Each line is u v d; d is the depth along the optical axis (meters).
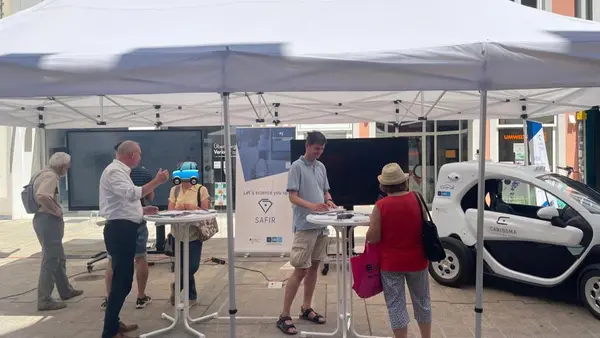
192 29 3.72
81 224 12.22
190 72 3.21
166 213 4.68
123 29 3.78
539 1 11.66
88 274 7.15
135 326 4.82
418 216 3.68
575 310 5.27
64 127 8.10
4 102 7.02
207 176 9.61
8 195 13.34
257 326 4.93
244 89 3.21
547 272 5.40
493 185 6.12
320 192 4.70
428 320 3.75
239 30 3.66
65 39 3.62
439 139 12.73
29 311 5.46
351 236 4.46
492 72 3.15
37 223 5.46
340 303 4.93
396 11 3.91
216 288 6.34
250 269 7.39
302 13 3.93
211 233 5.33
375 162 6.73
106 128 9.26
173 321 4.85
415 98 6.82
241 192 7.91
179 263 4.76
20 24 3.98
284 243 7.85
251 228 7.89
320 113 8.05
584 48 3.14
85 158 7.77
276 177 7.86
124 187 4.23
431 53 3.16
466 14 3.80
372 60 3.14
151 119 8.16
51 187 5.43
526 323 4.90
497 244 5.78
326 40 3.43
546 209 5.21
